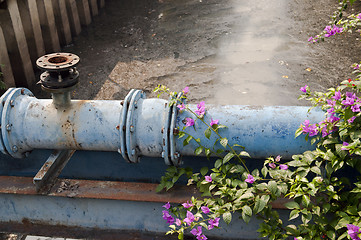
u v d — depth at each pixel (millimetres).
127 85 8602
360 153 2516
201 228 2842
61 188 3053
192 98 7945
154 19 11469
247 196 2619
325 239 2697
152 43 10195
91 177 3375
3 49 7977
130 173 3303
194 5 12180
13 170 3424
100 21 11414
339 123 2664
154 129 2865
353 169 2900
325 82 8219
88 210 3076
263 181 3053
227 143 2840
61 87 2855
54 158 3195
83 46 10250
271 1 12039
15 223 3234
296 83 8227
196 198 2830
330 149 2664
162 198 2924
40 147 3102
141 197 2938
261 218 2770
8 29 8180
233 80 8430
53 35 9695
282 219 2883
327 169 2686
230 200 2779
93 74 9008
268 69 8719
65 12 10094
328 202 2736
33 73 8906
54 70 2781
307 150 2812
